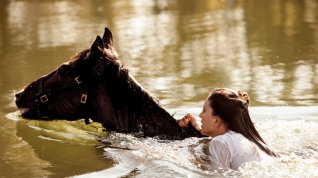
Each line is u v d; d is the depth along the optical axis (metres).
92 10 32.06
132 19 27.31
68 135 10.20
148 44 20.03
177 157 8.69
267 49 18.25
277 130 9.87
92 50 9.76
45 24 26.62
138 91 9.96
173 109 11.51
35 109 10.21
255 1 33.53
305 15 26.52
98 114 10.03
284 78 14.05
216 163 8.26
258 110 11.30
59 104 10.08
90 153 9.16
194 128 9.88
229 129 8.73
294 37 20.41
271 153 8.51
